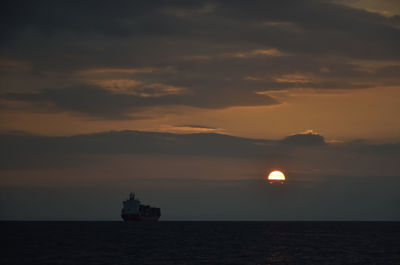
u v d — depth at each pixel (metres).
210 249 140.12
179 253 126.00
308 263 105.19
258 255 121.88
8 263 101.38
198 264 101.94
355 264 104.00
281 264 103.06
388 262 108.44
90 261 105.06
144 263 102.25
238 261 108.00
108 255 118.44
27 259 108.56
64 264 99.69
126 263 101.94
